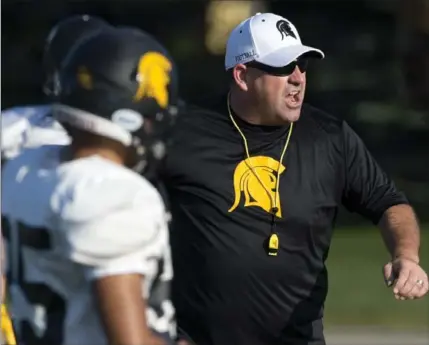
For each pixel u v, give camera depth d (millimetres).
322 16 86688
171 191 17922
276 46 17844
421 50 78375
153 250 10547
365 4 85500
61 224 10508
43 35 84875
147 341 10367
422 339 36000
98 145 10898
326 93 83188
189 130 17953
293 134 18172
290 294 17672
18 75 84250
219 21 76625
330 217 18125
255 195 17719
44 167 11172
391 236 18062
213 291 17562
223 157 17859
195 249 17656
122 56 10773
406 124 80062
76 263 10453
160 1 86438
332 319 38594
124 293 10336
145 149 10984
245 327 17578
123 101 10766
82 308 10742
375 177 18516
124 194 10461
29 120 13242
